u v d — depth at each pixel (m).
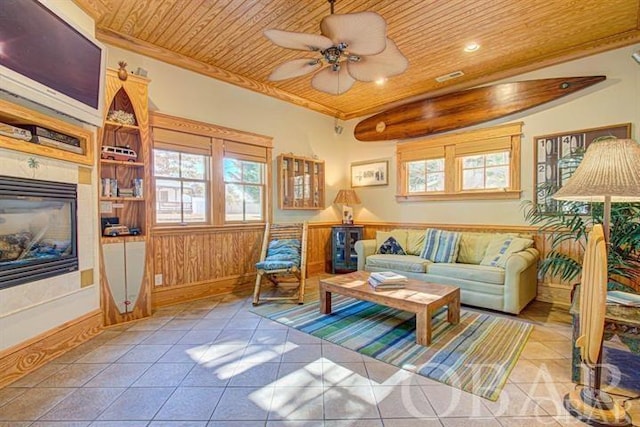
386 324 2.95
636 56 2.74
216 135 3.95
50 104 2.14
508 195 3.94
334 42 2.26
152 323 2.97
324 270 5.40
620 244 2.74
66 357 2.30
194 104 3.76
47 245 2.31
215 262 3.97
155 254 3.44
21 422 1.60
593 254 1.54
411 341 2.55
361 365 2.17
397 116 5.00
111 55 3.12
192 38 3.20
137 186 3.14
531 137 3.80
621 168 1.61
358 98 4.94
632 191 1.53
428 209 4.74
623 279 2.98
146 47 3.30
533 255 3.41
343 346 2.47
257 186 4.49
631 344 1.62
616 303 1.83
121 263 2.96
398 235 4.60
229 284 4.10
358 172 5.58
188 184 3.74
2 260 1.98
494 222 4.09
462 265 3.64
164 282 3.52
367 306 3.50
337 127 5.63
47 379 2.00
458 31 3.08
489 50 3.47
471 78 4.20
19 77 1.91
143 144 3.14
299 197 4.99
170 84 3.55
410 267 3.88
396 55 2.48
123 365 2.18
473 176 4.32
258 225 4.39
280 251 4.00
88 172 2.68
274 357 2.29
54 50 2.15
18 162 2.04
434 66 3.85
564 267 3.41
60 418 1.63
